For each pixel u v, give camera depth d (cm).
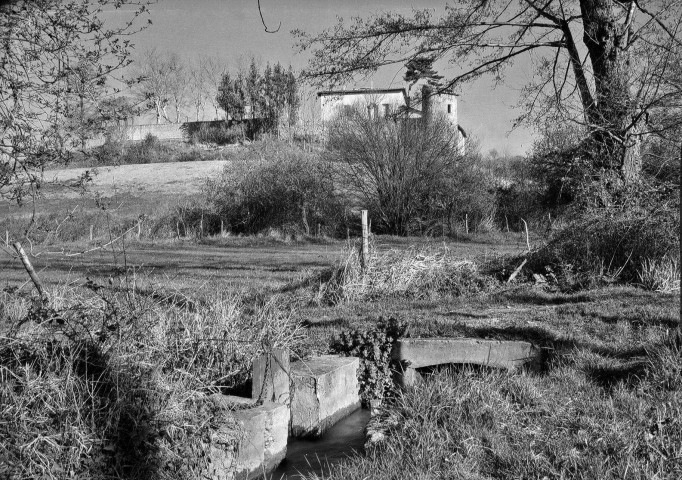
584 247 1348
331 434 697
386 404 673
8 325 561
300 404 689
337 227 3578
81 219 2770
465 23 2011
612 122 1539
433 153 3569
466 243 3103
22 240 637
